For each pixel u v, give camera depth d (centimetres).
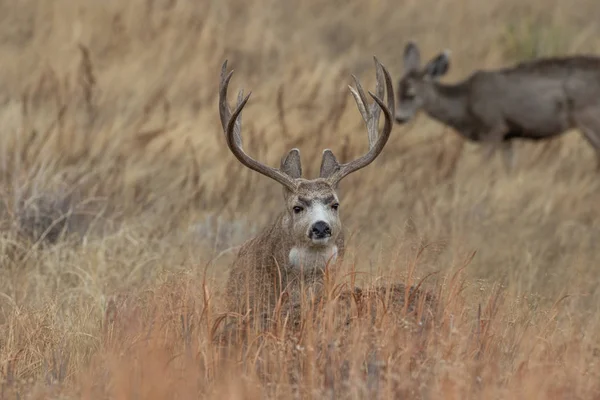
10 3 5850
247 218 3750
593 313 2905
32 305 2894
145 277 3122
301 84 5203
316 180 2677
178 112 4834
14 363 2377
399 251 2836
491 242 3616
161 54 5359
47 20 5734
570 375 2186
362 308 2386
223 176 3962
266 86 5284
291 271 2638
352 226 3659
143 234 3488
